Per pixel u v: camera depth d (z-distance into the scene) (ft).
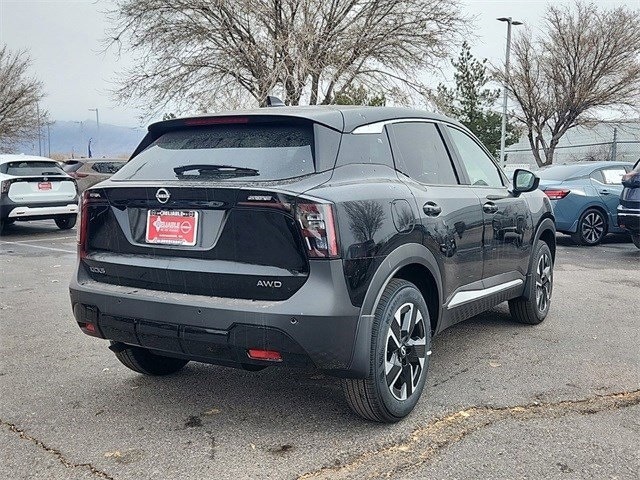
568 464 10.23
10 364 15.49
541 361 15.44
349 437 11.27
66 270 29.50
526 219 17.56
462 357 15.80
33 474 10.09
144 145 13.32
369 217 11.00
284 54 55.77
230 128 12.23
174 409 12.66
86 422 12.06
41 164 44.91
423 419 11.99
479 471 10.02
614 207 38.45
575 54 72.13
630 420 11.94
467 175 15.31
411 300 11.92
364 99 59.98
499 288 16.14
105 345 17.12
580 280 26.37
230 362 10.80
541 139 78.23
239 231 10.57
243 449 10.88
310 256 10.21
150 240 11.48
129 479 9.92
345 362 10.53
